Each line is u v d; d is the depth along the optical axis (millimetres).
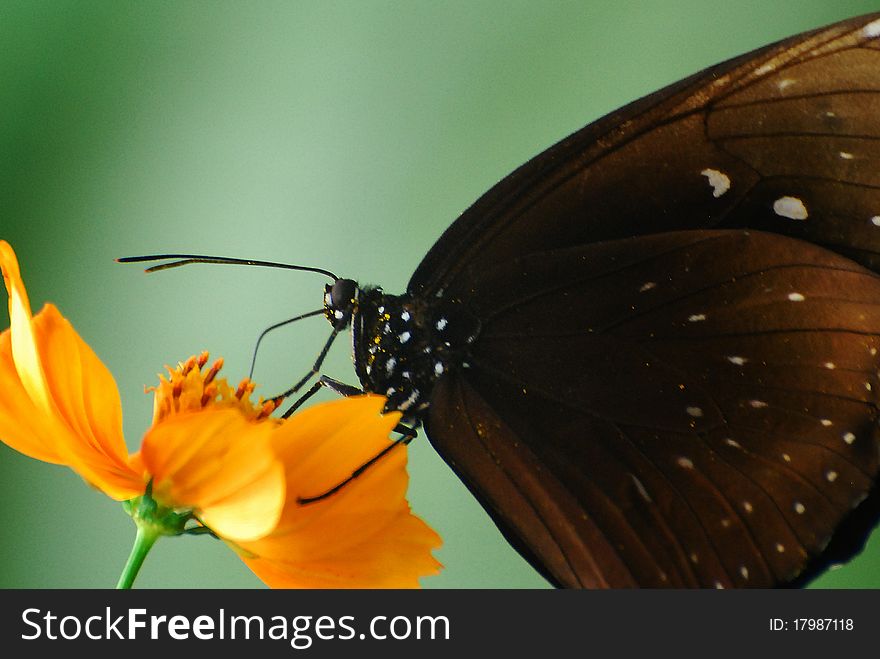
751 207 344
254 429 328
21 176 399
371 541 338
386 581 337
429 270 351
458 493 398
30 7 401
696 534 347
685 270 346
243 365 398
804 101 341
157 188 401
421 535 340
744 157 344
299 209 401
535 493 349
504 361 349
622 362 347
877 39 339
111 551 392
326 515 336
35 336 328
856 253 342
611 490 348
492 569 395
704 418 346
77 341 332
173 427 328
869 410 343
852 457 344
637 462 347
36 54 401
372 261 400
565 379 348
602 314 347
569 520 348
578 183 347
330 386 351
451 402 350
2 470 394
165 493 330
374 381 351
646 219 346
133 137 401
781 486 345
